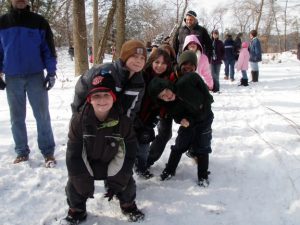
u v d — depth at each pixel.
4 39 4.21
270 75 15.47
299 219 3.43
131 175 3.29
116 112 3.08
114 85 3.02
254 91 10.66
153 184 4.15
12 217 3.45
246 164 4.70
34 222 3.40
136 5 25.05
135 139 3.21
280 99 8.84
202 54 5.86
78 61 13.21
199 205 3.71
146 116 4.00
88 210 3.59
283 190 3.98
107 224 3.38
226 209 3.64
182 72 4.04
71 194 3.22
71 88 10.75
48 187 4.01
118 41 12.87
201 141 4.05
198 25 7.64
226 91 10.87
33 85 4.34
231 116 7.35
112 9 10.92
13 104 4.41
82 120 3.01
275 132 5.96
